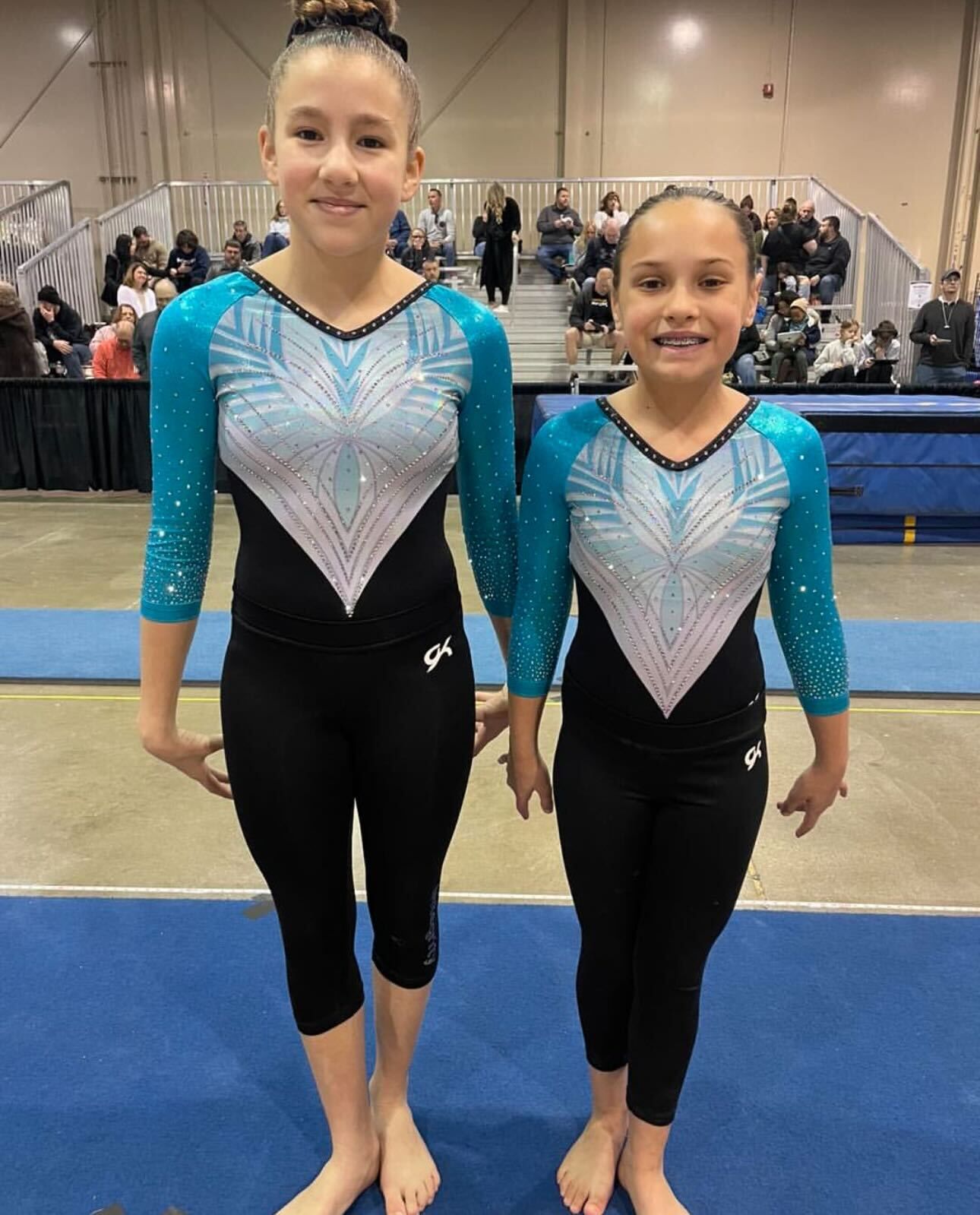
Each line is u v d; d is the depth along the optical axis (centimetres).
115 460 709
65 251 1017
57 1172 149
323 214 108
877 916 211
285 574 121
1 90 1184
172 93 1180
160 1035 177
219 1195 146
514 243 1007
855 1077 168
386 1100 154
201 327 115
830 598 128
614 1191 147
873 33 1140
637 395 124
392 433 116
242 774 128
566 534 129
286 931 135
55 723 310
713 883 130
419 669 127
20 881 223
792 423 122
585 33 1146
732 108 1167
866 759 285
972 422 536
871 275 1070
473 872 229
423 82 1170
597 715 130
